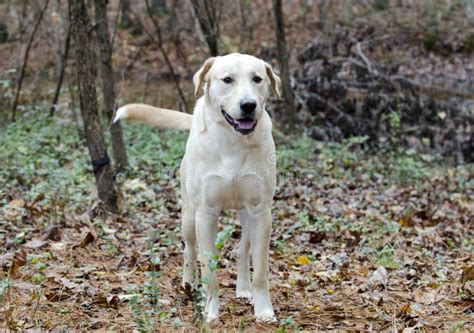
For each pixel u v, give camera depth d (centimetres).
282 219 920
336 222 912
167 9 2353
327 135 1526
